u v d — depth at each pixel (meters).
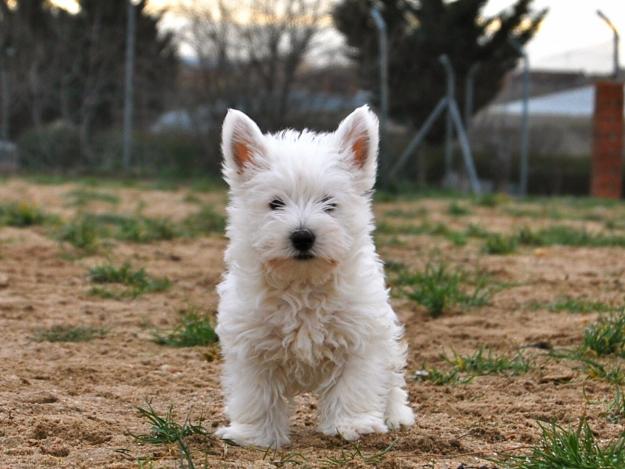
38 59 27.86
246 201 5.36
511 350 7.36
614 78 26.25
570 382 6.36
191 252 12.48
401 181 25.33
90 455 4.73
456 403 5.99
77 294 9.45
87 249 12.09
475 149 27.92
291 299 5.05
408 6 27.69
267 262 5.03
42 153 27.22
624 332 7.11
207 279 10.42
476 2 27.20
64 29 28.20
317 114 25.88
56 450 4.82
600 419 5.48
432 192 24.27
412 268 11.21
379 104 26.28
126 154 25.89
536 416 5.57
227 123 5.49
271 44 25.44
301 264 4.96
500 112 30.45
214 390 6.27
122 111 27.50
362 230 5.29
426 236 14.80
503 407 5.80
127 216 16.03
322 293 5.07
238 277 5.18
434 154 27.41
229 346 5.19
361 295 5.10
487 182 27.77
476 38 27.75
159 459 4.71
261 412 5.14
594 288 9.98
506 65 28.55
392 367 5.35
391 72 26.45
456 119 24.53
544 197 25.33
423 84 26.86
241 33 25.66
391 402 5.49
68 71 27.88
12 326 7.99
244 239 5.21
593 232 15.18
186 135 26.84
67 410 5.62
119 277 10.08
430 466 4.63
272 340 5.10
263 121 25.66
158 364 6.90
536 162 28.39
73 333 7.65
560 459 4.40
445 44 26.97
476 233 14.88
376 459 4.71
